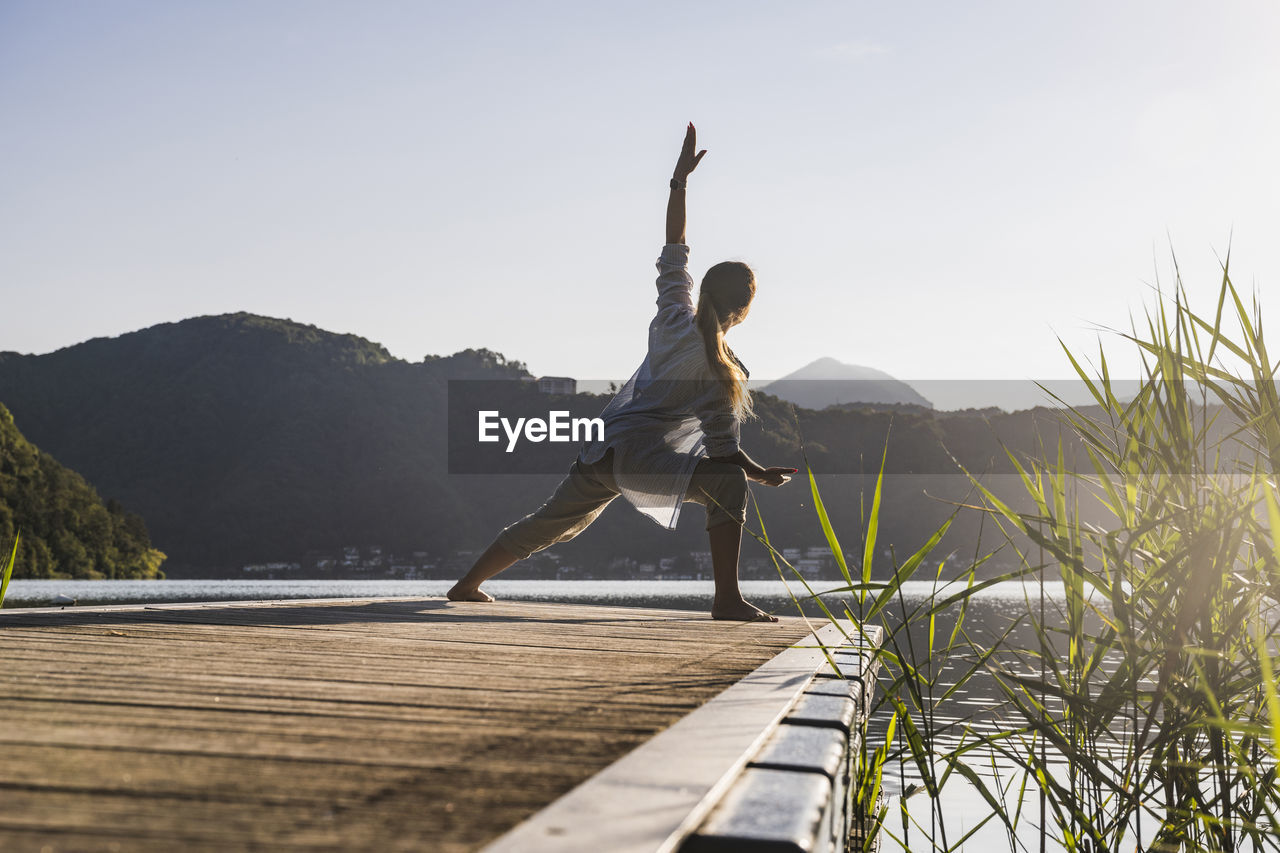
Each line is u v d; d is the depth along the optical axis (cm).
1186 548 234
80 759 109
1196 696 235
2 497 7056
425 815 91
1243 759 234
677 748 123
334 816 90
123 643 230
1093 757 249
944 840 248
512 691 170
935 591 246
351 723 136
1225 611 245
